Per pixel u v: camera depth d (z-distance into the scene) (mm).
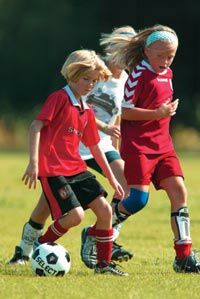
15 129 120750
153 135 21875
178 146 113500
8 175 61875
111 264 21141
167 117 21609
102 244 20922
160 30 21812
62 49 132125
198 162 81438
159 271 21734
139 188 21812
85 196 20766
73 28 132750
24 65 132250
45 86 132875
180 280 19984
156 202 45094
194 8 130000
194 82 130250
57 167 20625
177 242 21500
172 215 21625
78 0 134375
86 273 21188
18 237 29969
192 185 55219
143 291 18391
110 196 46500
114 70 25359
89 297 17641
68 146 20812
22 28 131875
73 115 20828
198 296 18094
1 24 131500
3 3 131500
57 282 19359
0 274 20766
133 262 23547
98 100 25641
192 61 130750
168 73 22250
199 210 40344
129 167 21859
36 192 50031
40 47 132125
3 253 25141
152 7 131125
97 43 132750
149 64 21984
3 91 131875
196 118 124562
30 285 18906
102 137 24766
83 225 34875
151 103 21875
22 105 131750
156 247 27438
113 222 22438
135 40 22234
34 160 20234
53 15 132500
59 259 20547
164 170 21781
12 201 44594
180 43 130750
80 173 20844
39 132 20516
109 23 134250
